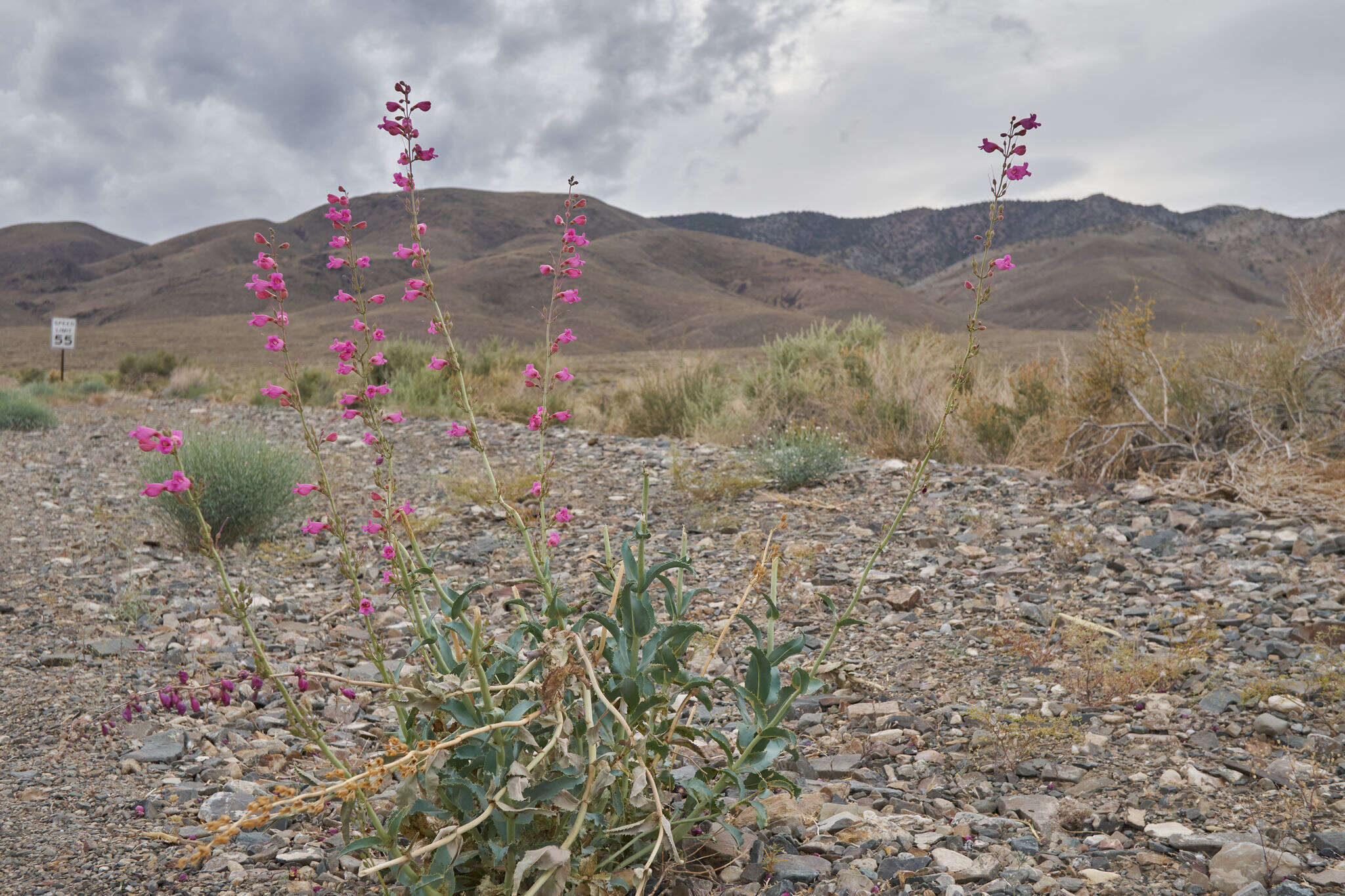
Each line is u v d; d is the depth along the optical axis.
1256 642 4.06
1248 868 2.37
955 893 2.33
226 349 81.62
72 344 24.89
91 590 5.46
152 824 2.82
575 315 145.12
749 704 2.48
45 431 12.88
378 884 2.48
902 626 4.62
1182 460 7.45
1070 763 3.13
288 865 2.60
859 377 10.95
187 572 5.93
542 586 2.36
